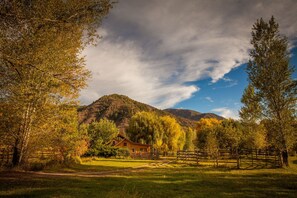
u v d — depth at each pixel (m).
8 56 11.66
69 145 23.73
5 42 11.68
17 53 12.37
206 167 25.84
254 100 27.34
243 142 37.41
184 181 14.86
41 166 20.20
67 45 14.88
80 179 15.00
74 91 18.50
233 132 36.84
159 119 62.28
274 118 25.95
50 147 22.25
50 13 12.30
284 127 25.17
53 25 12.89
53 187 11.73
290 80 25.50
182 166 27.47
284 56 26.23
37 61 13.30
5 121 16.19
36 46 12.70
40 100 17.34
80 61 17.47
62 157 24.84
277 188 12.40
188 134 79.25
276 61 26.03
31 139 19.86
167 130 60.72
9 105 15.14
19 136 18.05
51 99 18.59
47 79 15.58
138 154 47.28
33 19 11.78
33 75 14.34
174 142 60.22
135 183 13.70
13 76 14.12
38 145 20.30
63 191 10.73
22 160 19.66
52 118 19.27
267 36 26.81
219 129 47.16
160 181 14.74
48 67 14.38
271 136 26.72
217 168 24.83
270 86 25.81
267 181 15.00
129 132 62.41
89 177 16.30
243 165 26.97
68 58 16.19
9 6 10.99
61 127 20.83
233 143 35.69
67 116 20.55
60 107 19.31
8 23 11.45
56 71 16.06
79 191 10.79
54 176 16.25
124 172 20.59
